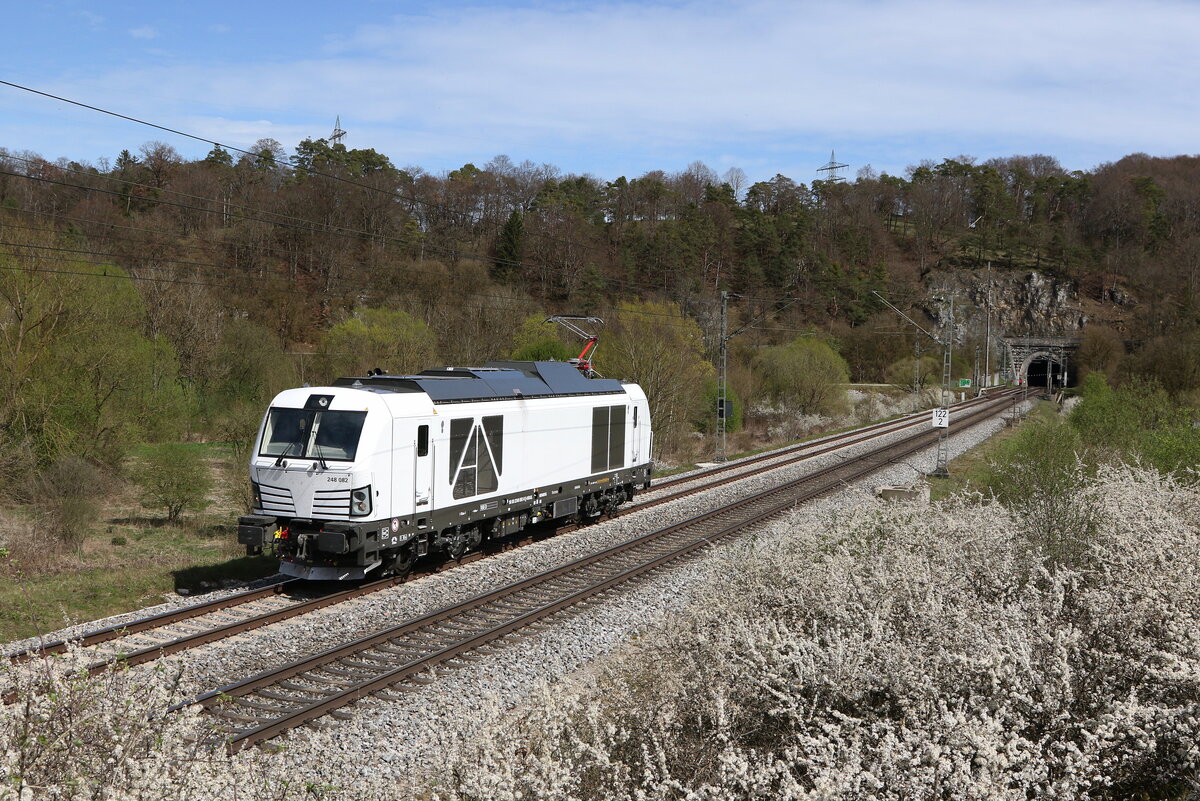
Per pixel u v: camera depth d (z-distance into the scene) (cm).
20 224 2738
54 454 2383
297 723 881
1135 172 16825
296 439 1418
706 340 5341
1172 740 631
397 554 1470
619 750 693
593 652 1156
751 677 700
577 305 6056
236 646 1109
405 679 1030
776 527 1733
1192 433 2177
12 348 2384
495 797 560
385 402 1429
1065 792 534
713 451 4134
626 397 2198
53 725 534
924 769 532
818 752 605
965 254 14800
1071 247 14350
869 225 13712
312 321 5209
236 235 5756
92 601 1338
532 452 1792
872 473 3073
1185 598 785
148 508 2400
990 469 2619
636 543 1823
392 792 710
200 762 570
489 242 7394
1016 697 618
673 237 8475
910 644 729
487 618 1294
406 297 4922
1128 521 995
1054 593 799
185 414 3050
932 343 8375
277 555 1554
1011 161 17338
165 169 7225
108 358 2580
